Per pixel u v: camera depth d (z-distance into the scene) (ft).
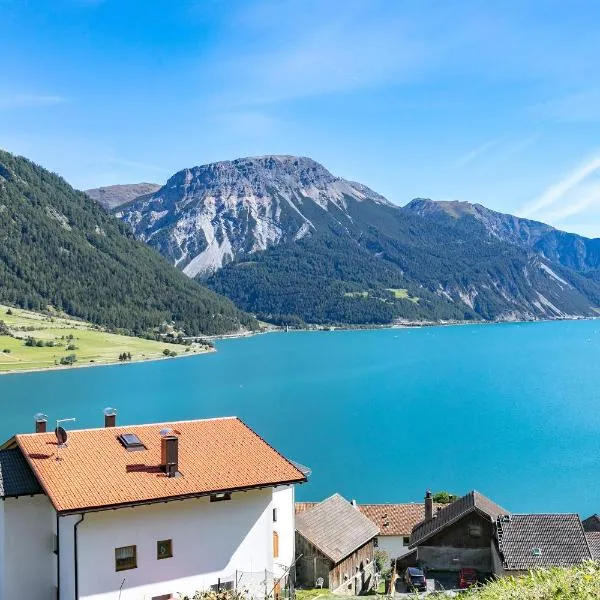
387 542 241.35
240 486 128.57
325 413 582.76
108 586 119.03
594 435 472.03
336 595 155.12
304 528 184.34
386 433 490.08
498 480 358.64
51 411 629.51
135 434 140.26
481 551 198.80
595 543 193.77
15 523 124.47
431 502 231.50
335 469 386.52
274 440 469.57
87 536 117.80
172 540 125.08
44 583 125.90
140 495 120.78
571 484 348.38
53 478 122.01
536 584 67.10
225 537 129.70
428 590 181.78
